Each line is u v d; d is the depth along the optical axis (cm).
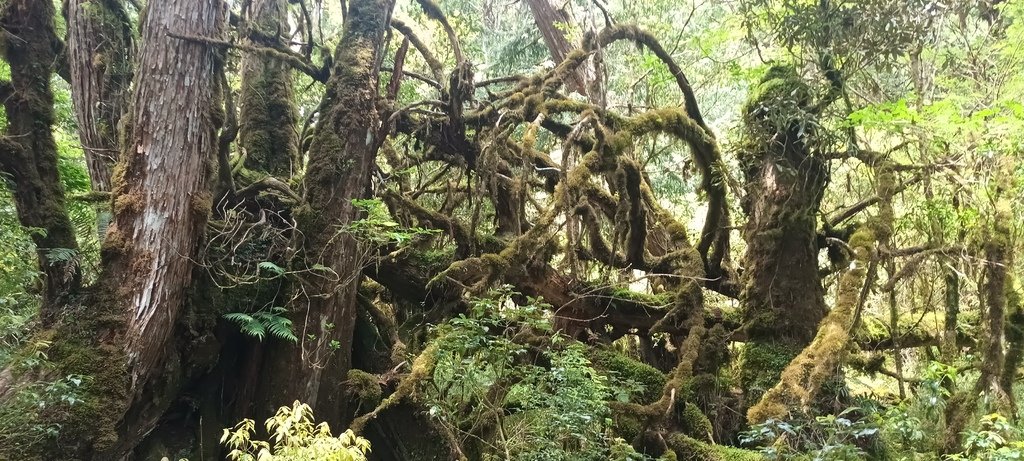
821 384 462
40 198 454
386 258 584
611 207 655
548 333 582
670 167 941
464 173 684
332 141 520
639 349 722
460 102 574
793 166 570
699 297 602
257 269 494
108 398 421
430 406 498
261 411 503
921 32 515
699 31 912
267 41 657
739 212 752
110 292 445
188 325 484
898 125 509
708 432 514
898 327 637
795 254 571
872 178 623
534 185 705
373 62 543
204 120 486
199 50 483
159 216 457
